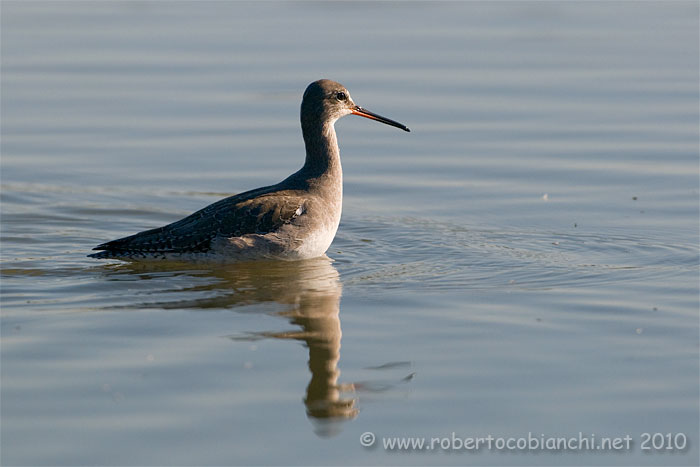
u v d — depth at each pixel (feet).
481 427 32.78
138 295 46.01
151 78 89.04
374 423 33.06
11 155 72.49
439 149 73.77
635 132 75.72
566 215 60.90
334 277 49.32
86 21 109.09
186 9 116.47
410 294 46.16
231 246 51.01
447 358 38.06
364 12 115.55
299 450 31.30
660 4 119.55
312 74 89.40
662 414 33.37
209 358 37.96
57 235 58.18
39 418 32.86
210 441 31.65
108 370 36.68
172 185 67.92
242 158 72.84
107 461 30.37
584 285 47.32
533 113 80.53
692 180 66.39
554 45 100.22
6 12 112.68
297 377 36.32
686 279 47.96
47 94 84.89
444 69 91.56
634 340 39.68
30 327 41.16
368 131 79.92
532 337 40.16
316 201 52.49
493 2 121.19
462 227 59.26
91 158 72.33
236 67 91.97
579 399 34.50
